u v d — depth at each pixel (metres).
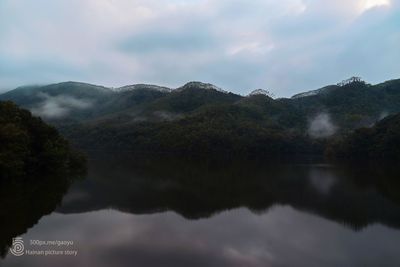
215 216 44.16
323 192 61.50
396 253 31.27
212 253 30.67
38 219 40.38
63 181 69.38
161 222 40.97
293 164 123.12
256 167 111.38
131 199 54.22
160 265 27.70
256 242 33.91
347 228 39.03
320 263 28.77
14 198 50.41
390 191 62.06
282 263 28.72
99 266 27.09
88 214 43.81
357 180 76.50
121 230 37.25
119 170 96.94
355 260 29.58
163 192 61.03
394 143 129.75
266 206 50.16
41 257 28.41
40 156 73.56
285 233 37.00
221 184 71.19
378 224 40.62
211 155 187.38
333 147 159.62
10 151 60.88
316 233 37.06
